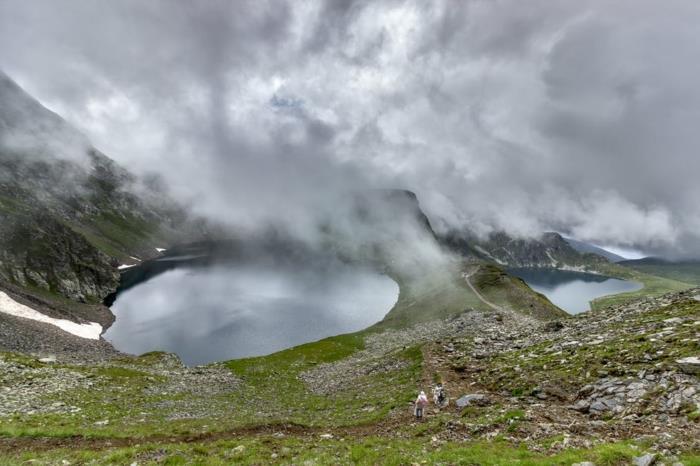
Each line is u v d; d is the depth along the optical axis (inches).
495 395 1176.8
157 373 2674.7
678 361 956.0
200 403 1802.4
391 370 2046.0
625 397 904.9
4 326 3868.1
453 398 1220.5
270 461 780.0
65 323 5482.3
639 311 1731.1
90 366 2603.3
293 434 1079.6
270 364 3410.4
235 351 4960.6
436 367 1686.8
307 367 3253.0
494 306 5177.2
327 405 1592.0
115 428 1138.7
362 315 7057.1
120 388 2009.1
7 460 802.2
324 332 5935.0
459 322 4436.5
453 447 781.3
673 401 813.2
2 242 7682.1
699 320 1267.2
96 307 7317.9
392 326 5364.2
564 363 1251.8
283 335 5728.3
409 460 722.2
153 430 1100.5
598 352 1234.6
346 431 1079.6
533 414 901.2
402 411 1200.8
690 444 621.6
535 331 2062.0
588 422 814.5
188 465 746.8
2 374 1895.9
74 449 924.6
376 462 740.0
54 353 3516.2
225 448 877.2
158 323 6289.4
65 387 1825.8
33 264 7672.2
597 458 589.9
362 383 1971.0
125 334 5669.3
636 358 1087.0
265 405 1769.2
